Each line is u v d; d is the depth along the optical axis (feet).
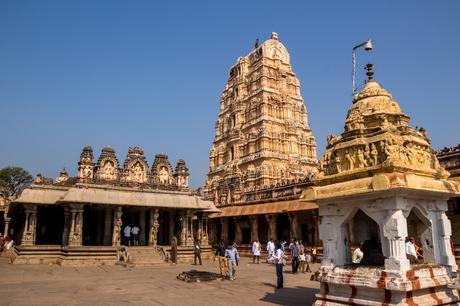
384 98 36.83
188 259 131.64
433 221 34.01
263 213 160.35
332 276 33.96
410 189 29.68
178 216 153.07
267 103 244.42
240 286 66.18
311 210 138.51
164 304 47.83
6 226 187.83
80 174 134.72
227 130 275.80
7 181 281.33
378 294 30.09
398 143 32.71
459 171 89.76
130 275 85.51
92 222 149.07
